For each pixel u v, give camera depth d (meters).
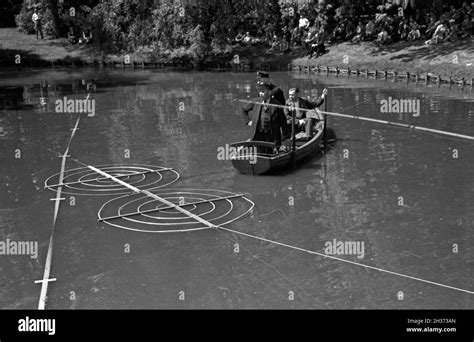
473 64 25.73
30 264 8.97
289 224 10.30
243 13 38.00
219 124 19.50
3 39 45.09
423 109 20.55
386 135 16.94
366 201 11.38
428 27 31.31
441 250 9.05
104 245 9.59
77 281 8.41
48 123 20.39
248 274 8.45
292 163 13.56
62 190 12.44
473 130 17.09
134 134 18.27
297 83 28.61
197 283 8.24
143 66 39.22
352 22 35.12
